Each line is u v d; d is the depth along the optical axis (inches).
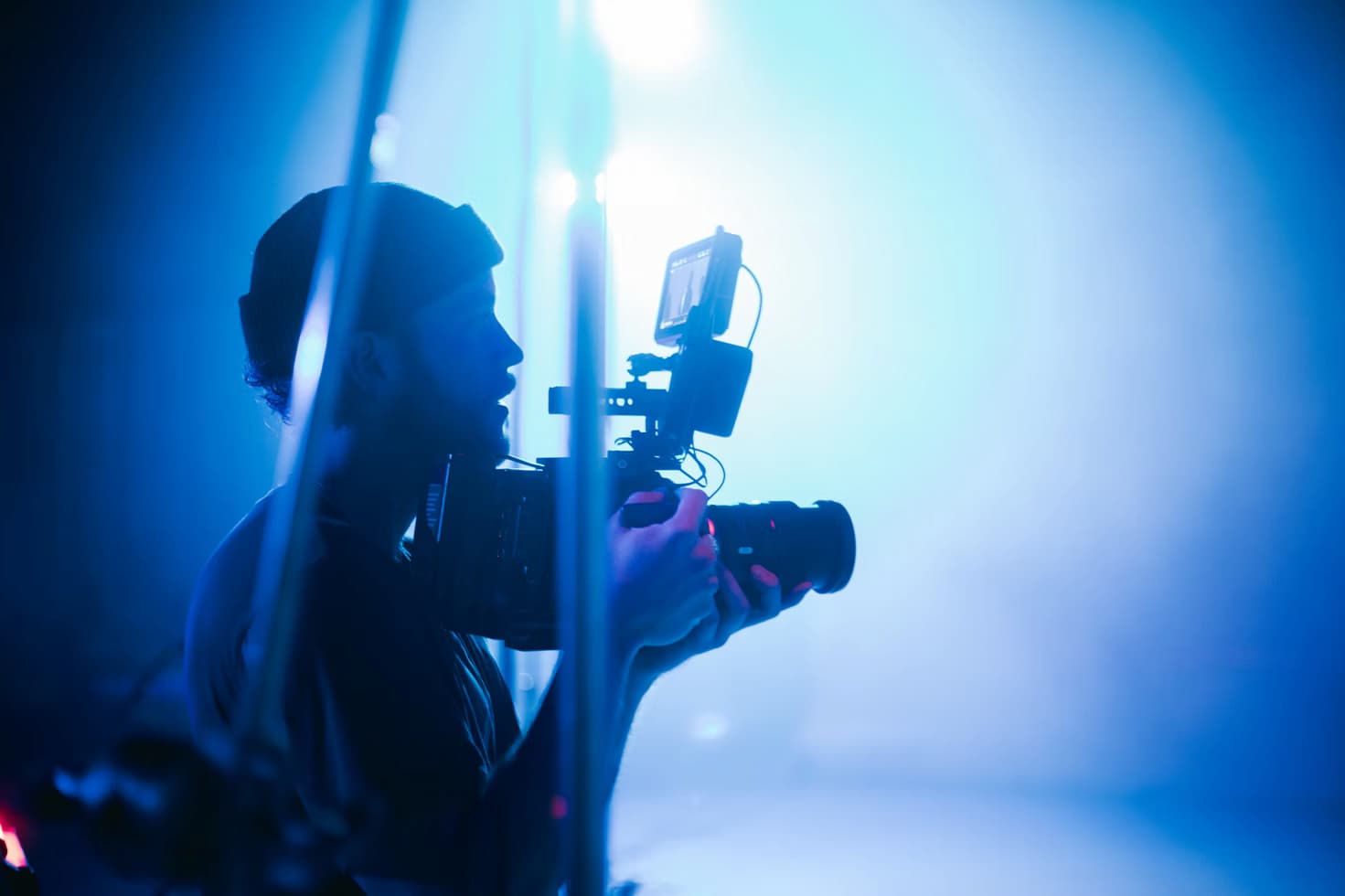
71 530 349.7
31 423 348.8
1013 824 237.3
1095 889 187.2
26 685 306.5
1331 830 232.7
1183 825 238.8
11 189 330.3
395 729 33.2
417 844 32.2
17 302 343.6
